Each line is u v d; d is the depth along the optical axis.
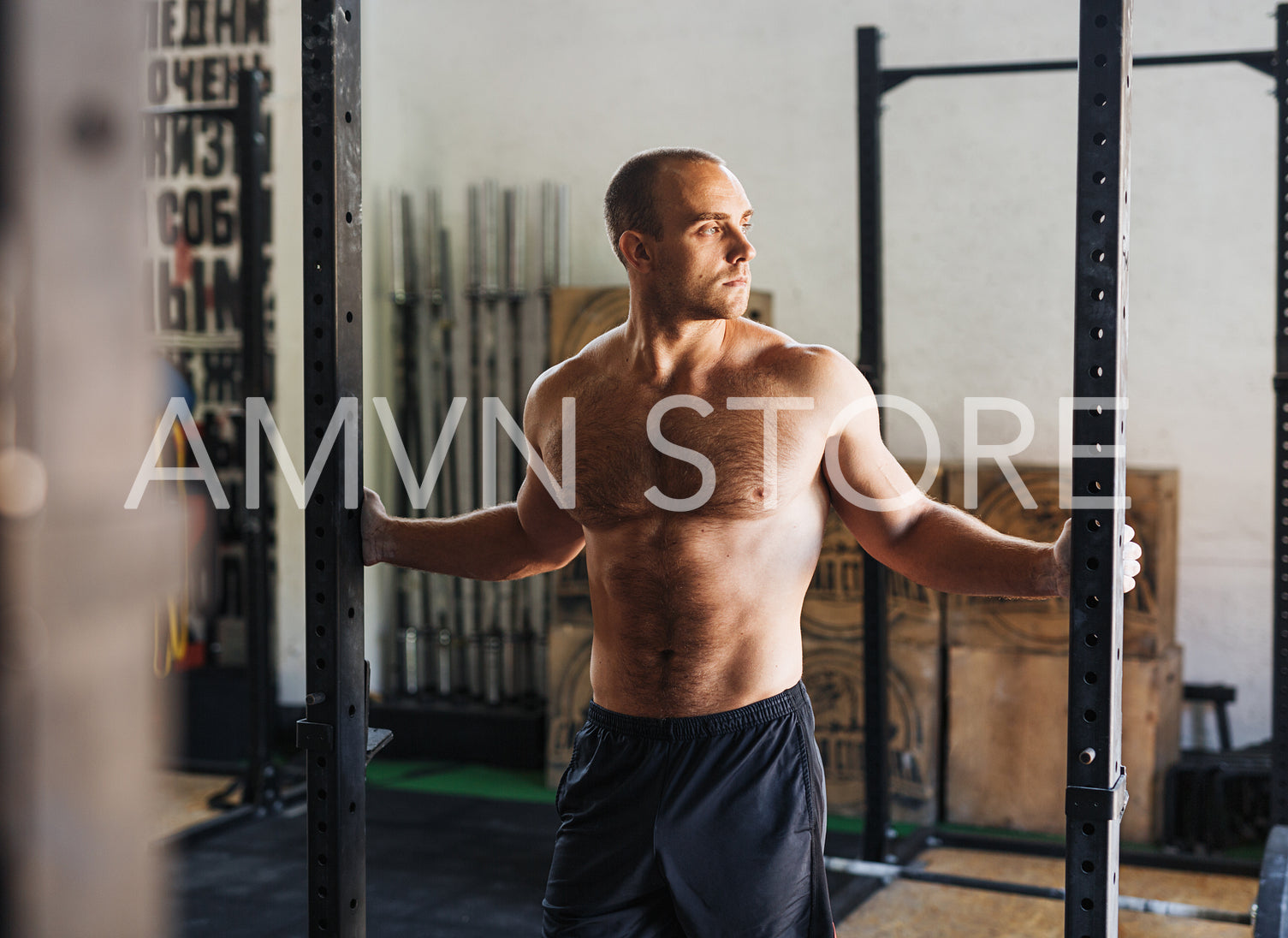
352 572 1.85
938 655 4.33
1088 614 1.53
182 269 5.46
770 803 1.76
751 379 1.78
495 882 3.81
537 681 5.40
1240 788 4.15
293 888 3.73
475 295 5.48
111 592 0.31
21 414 0.29
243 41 5.36
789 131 5.18
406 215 5.56
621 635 1.83
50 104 0.30
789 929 1.78
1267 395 4.55
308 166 1.78
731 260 1.74
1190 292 4.63
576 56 5.46
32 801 0.29
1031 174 4.83
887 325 5.05
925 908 3.57
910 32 4.98
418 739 5.36
